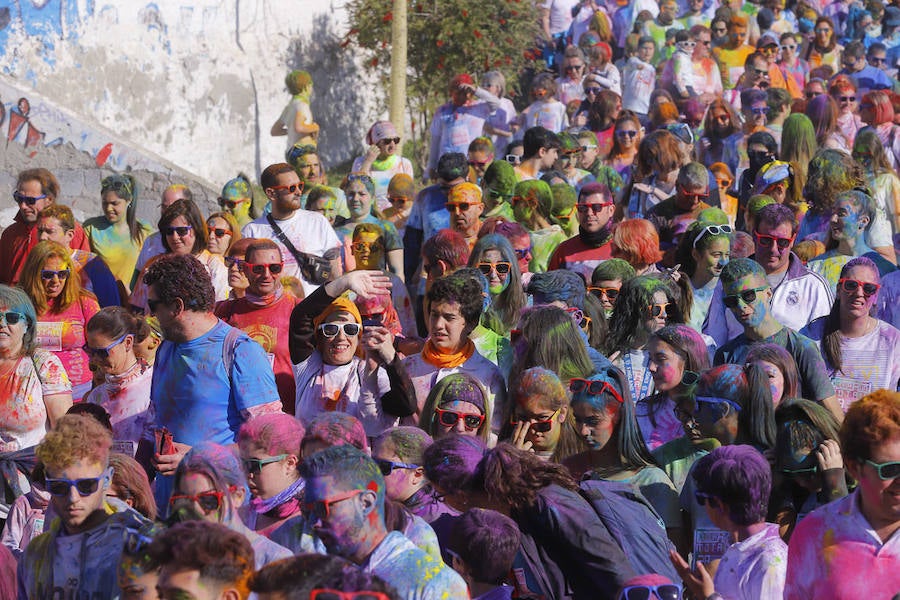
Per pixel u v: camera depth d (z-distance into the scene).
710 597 7.66
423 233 18.80
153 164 27.39
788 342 11.62
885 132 23.52
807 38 38.06
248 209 20.27
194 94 30.47
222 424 10.34
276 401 10.48
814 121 23.36
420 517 8.39
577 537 8.06
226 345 10.34
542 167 20.86
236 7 31.55
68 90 27.44
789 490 9.48
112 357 11.62
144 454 10.66
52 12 27.05
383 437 9.15
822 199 15.84
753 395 9.71
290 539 8.29
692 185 16.83
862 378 12.37
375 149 23.67
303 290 16.25
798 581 7.44
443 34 32.94
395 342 12.55
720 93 32.28
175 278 10.22
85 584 8.17
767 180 18.23
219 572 5.89
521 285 13.51
